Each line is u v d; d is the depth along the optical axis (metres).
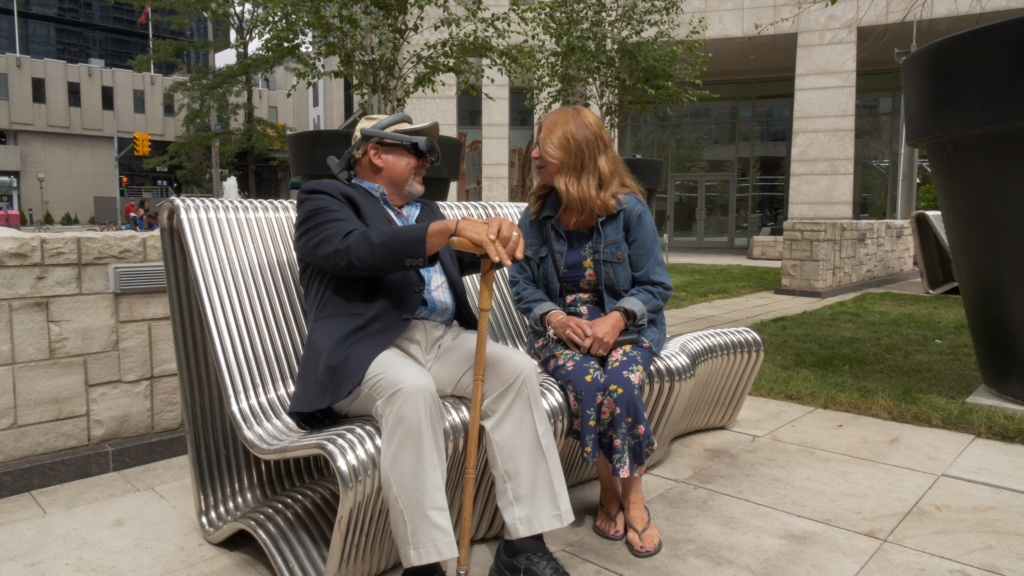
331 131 3.63
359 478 1.71
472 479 1.88
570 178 2.37
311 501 2.10
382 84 5.85
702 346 2.95
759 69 20.81
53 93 55.22
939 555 2.14
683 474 2.82
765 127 21.62
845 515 2.43
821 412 3.67
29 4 67.38
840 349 5.29
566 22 9.20
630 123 22.66
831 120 16.88
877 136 20.66
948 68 3.17
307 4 5.33
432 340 2.14
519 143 20.16
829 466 2.89
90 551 2.20
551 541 2.28
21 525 2.38
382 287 2.03
